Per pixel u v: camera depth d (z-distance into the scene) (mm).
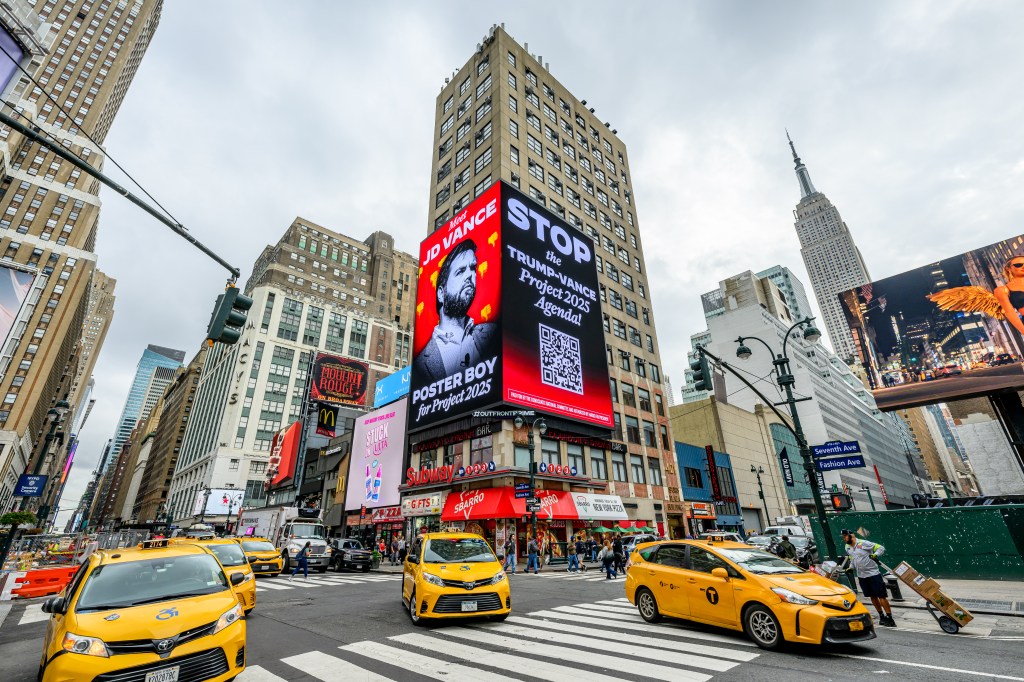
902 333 31781
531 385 29484
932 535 14789
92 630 4926
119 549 6793
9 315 31203
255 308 93312
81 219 82438
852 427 96438
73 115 87250
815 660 6605
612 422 34875
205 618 5418
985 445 61219
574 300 35875
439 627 9195
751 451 61156
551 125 48031
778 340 81938
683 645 7512
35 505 88312
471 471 28547
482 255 32594
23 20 18625
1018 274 28984
